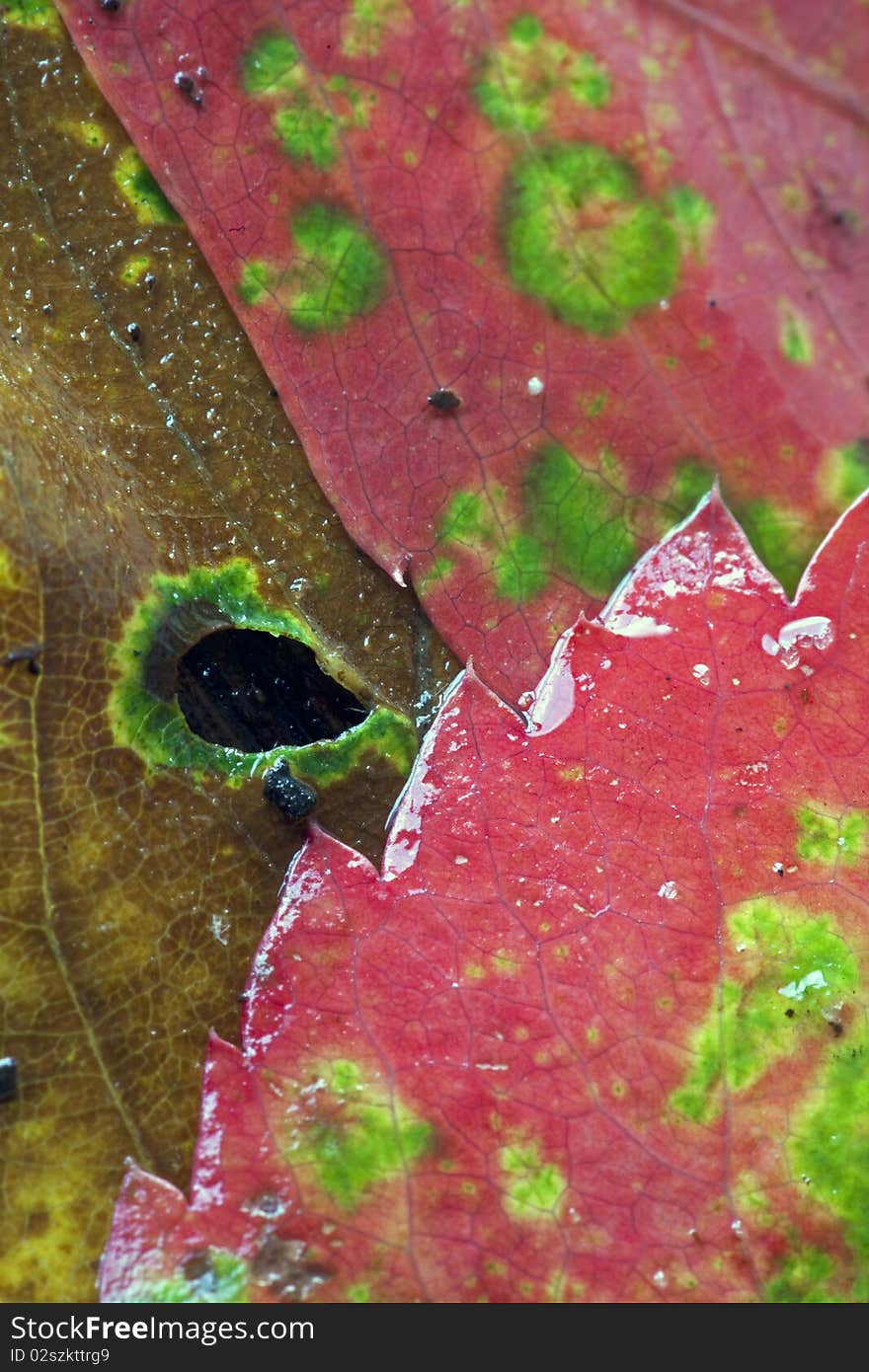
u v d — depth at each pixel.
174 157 0.20
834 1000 0.19
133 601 0.19
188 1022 0.19
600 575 0.20
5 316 0.20
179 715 0.20
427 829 0.19
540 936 0.19
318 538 0.20
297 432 0.20
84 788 0.19
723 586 0.20
